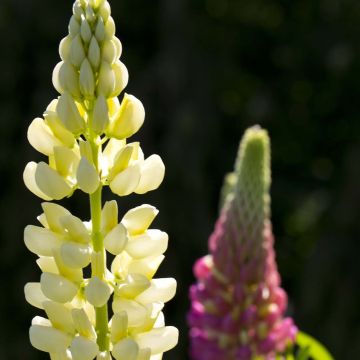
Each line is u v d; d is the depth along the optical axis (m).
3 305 14.23
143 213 2.71
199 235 14.93
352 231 14.71
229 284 5.24
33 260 14.54
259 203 5.23
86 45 2.59
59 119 2.62
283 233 16.39
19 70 14.97
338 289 14.45
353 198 14.83
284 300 5.22
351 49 16.52
